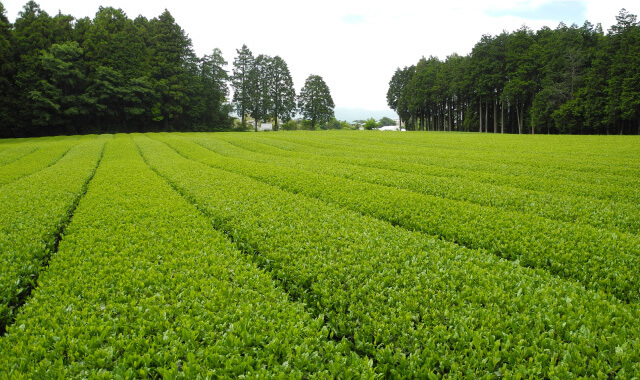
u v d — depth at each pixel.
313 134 66.75
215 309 5.46
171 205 12.26
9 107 59.88
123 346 4.61
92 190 15.04
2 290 6.06
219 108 92.69
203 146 40.28
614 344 4.58
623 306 5.66
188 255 7.69
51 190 14.76
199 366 4.21
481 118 84.75
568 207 12.20
